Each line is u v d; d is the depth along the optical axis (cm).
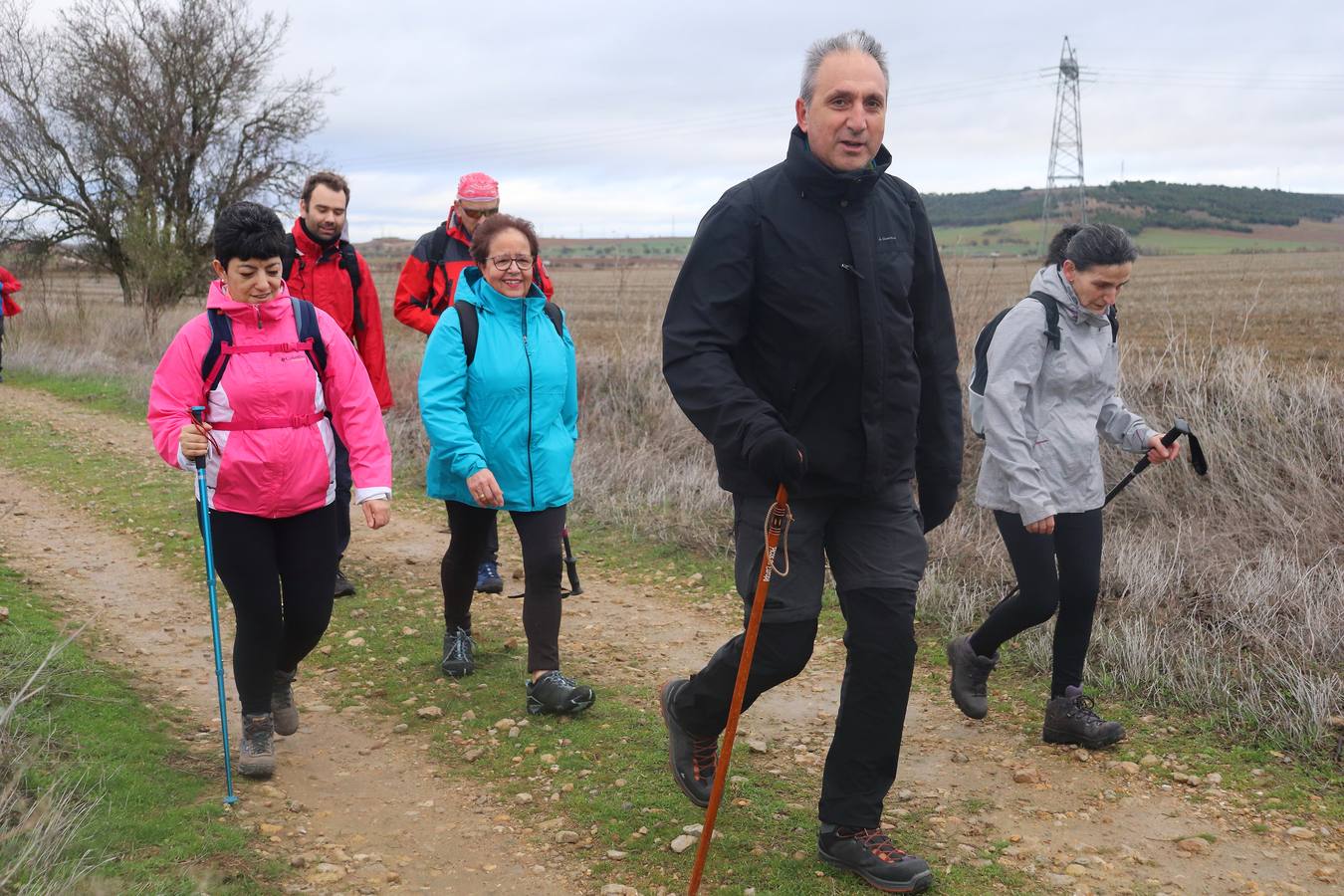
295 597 370
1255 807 353
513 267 416
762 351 298
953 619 523
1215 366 746
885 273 293
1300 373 756
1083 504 387
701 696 317
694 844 326
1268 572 527
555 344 428
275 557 362
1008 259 1309
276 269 344
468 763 388
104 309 2127
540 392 420
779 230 288
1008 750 402
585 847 326
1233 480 639
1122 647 468
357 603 575
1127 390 729
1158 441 396
